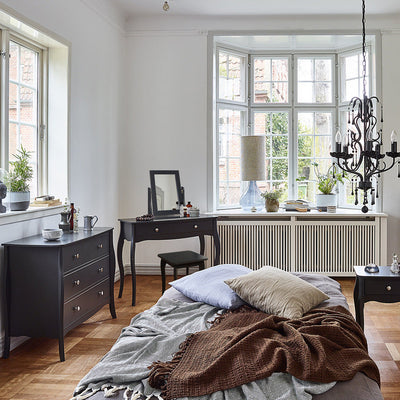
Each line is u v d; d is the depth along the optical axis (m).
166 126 5.40
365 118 3.03
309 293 2.47
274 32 5.25
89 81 4.41
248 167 5.24
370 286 3.07
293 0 4.75
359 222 5.18
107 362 1.90
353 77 5.67
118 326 3.63
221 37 5.34
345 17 5.20
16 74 3.55
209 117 5.34
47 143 3.95
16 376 2.73
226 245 5.24
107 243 3.80
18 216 3.19
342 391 1.66
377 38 5.19
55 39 3.69
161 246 5.45
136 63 5.41
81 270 3.27
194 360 1.83
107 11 4.83
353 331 2.16
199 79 5.34
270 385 1.66
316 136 5.84
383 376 2.71
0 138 3.26
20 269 3.00
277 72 5.83
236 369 1.72
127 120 5.45
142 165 5.44
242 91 5.81
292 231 5.21
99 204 4.73
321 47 5.70
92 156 4.52
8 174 3.24
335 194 5.46
